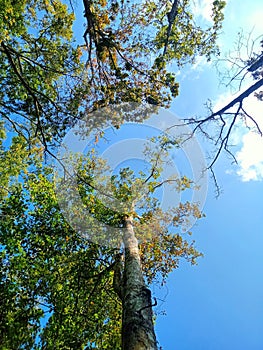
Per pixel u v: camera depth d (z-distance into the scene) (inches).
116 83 373.4
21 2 335.0
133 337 161.6
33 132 457.7
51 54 405.7
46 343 325.7
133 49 409.4
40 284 356.5
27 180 434.0
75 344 331.3
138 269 244.5
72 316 350.6
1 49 332.2
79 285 373.1
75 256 389.7
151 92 371.2
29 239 382.9
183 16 410.6
